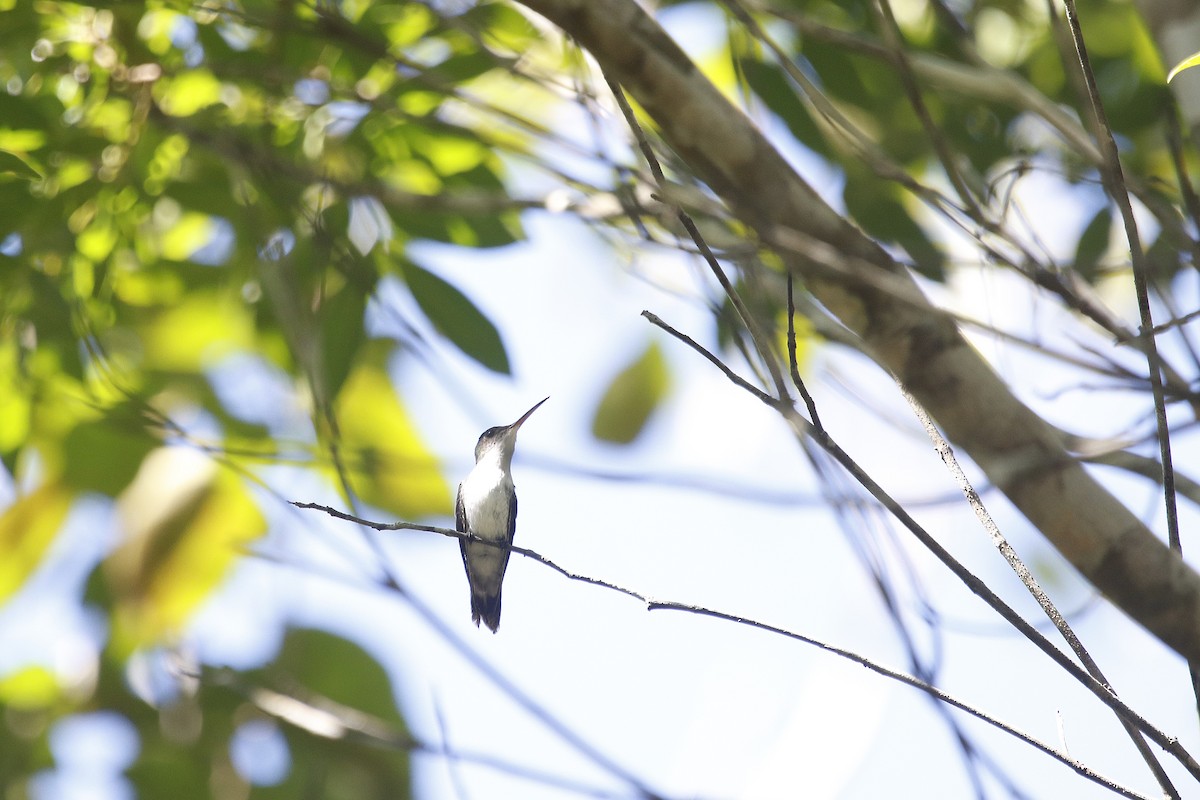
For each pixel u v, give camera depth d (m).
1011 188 6.58
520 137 8.39
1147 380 5.41
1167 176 9.13
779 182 5.96
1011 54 9.38
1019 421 5.83
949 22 6.90
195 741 10.38
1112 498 5.62
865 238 6.02
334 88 7.41
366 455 8.74
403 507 10.22
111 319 9.35
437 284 8.30
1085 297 6.00
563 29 5.73
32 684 11.05
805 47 8.71
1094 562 5.57
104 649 10.86
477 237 8.41
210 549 10.47
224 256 9.76
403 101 8.07
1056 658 4.72
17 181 7.95
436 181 8.40
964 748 4.80
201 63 8.13
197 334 10.59
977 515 5.21
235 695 10.38
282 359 9.12
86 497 10.93
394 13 7.93
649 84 5.80
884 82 8.77
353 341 7.98
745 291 6.76
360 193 6.98
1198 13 6.18
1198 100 6.01
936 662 5.06
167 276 9.76
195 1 7.80
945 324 5.95
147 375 10.41
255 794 10.26
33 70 7.94
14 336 8.32
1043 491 5.68
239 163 7.48
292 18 6.98
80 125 8.12
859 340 6.07
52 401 9.59
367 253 7.96
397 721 10.55
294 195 7.79
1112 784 4.66
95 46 8.02
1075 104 9.08
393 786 10.27
